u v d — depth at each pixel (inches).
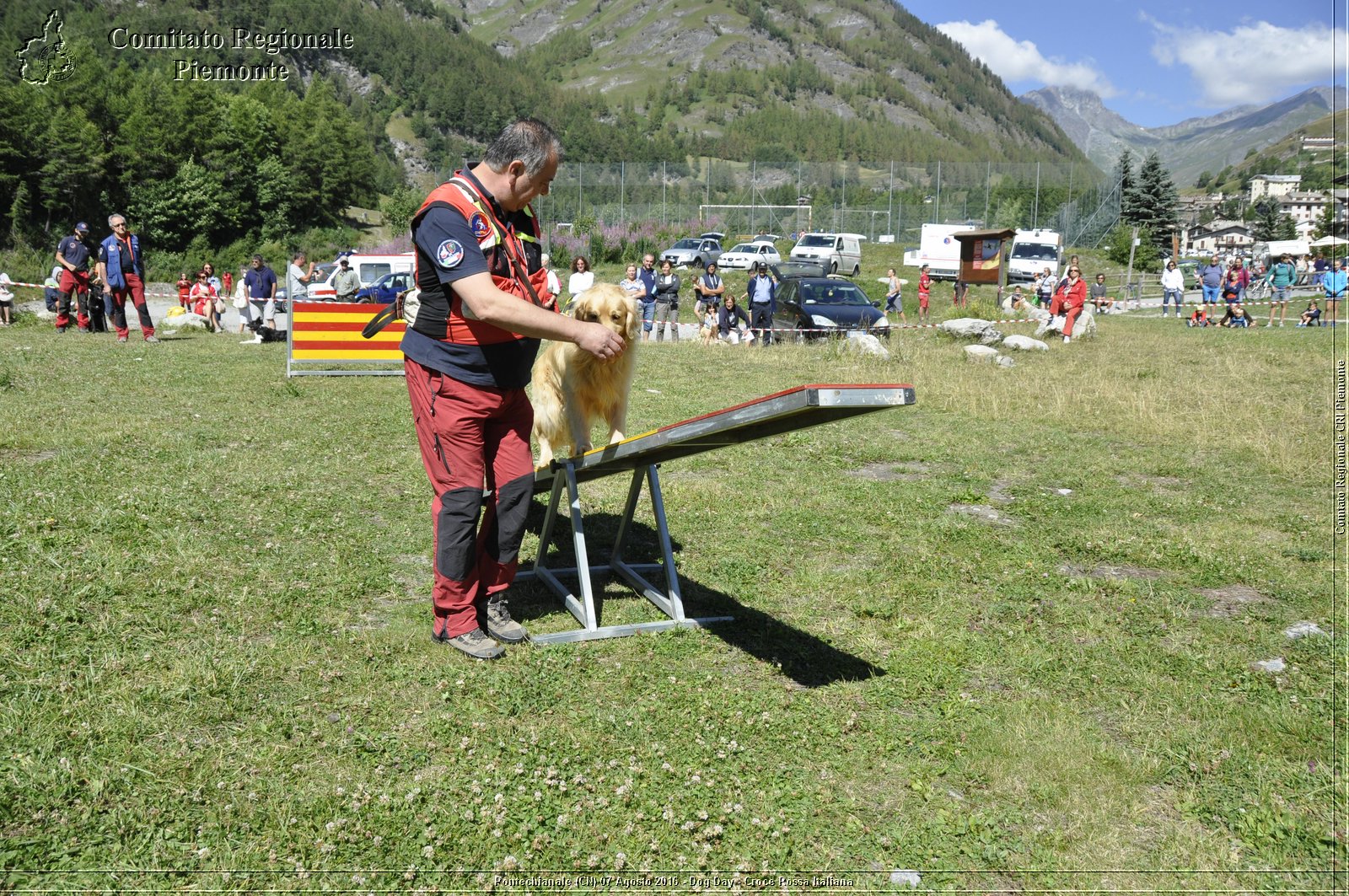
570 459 168.2
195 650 137.2
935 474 285.6
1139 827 107.3
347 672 135.6
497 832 100.3
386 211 2699.3
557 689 135.1
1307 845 102.3
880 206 1945.1
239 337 649.6
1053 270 1339.8
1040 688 142.4
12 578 154.0
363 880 93.0
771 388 434.6
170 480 222.2
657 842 100.7
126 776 104.8
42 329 631.8
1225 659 151.6
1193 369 528.4
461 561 143.5
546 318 130.8
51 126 1971.0
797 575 189.9
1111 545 210.2
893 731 126.9
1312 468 292.8
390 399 370.0
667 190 1865.2
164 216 2110.0
